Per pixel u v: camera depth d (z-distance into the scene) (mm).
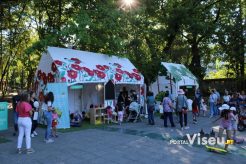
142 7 21016
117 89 20359
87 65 17094
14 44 28375
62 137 12414
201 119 18906
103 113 17016
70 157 9164
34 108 12430
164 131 14078
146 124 16500
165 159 9062
